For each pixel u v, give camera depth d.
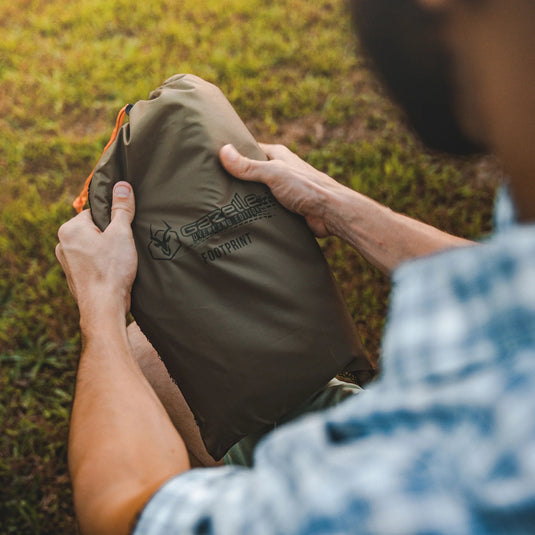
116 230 1.13
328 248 2.52
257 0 3.72
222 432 1.15
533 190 0.41
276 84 3.23
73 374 2.27
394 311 0.42
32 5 3.81
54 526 1.93
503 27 0.37
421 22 0.41
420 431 0.37
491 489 0.33
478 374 0.36
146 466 0.71
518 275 0.36
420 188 2.76
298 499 0.38
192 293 1.12
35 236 2.64
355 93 3.19
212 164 1.15
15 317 2.43
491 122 0.41
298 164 1.30
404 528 0.34
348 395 1.20
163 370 1.32
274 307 1.12
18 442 2.10
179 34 3.52
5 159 2.96
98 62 3.40
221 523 0.44
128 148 1.18
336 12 3.58
